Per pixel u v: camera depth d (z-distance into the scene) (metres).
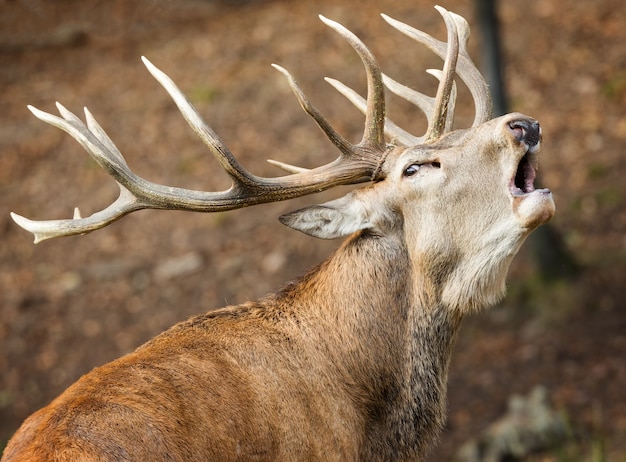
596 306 20.48
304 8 31.75
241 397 8.01
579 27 28.70
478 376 19.53
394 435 9.05
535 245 21.02
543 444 16.64
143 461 6.97
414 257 9.08
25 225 8.49
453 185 8.87
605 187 23.25
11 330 21.73
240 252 23.22
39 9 32.88
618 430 17.23
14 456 6.95
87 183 25.70
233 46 30.17
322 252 22.89
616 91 25.86
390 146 9.37
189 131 26.86
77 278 23.09
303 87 27.77
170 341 8.33
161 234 24.22
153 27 32.09
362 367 8.92
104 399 7.32
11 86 29.89
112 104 28.33
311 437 8.40
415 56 28.05
